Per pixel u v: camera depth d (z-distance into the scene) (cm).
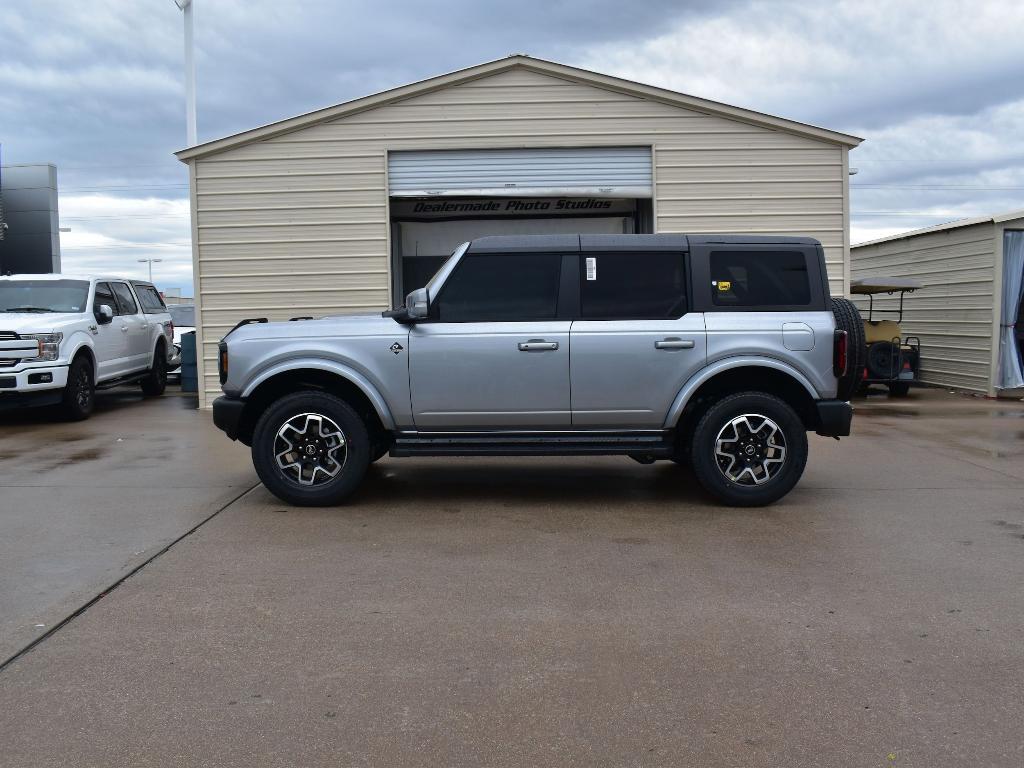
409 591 475
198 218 1231
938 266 1600
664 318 653
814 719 331
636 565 520
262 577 500
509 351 648
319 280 1231
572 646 400
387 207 1229
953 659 385
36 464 845
